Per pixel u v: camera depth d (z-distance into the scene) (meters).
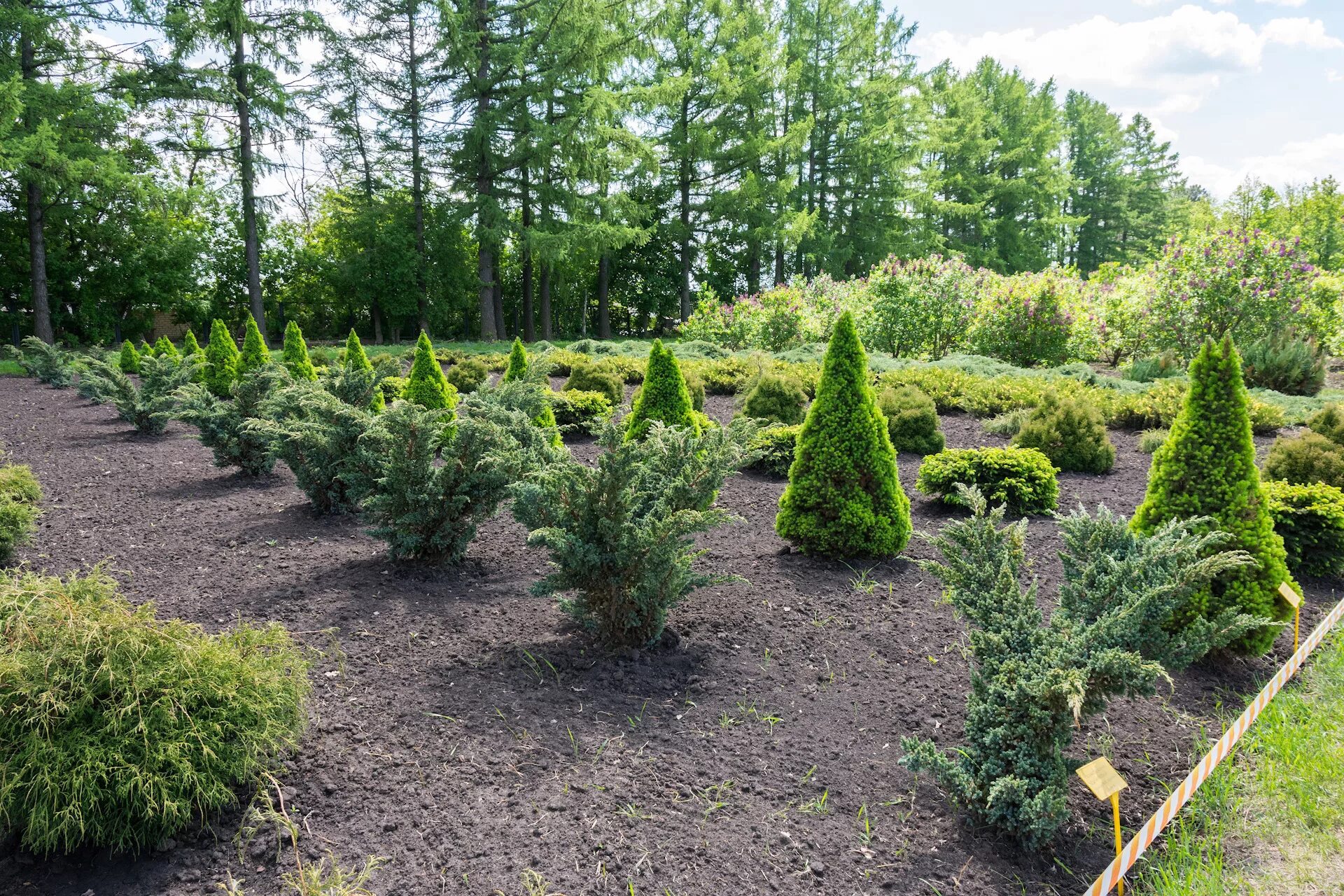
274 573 5.39
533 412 7.81
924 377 12.70
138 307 29.52
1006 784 2.66
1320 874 2.73
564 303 36.50
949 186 43.91
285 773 3.10
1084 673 2.61
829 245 36.22
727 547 6.10
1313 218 30.20
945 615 4.80
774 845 2.80
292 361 12.41
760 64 32.78
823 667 4.16
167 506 7.15
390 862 2.66
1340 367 17.48
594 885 2.57
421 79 27.44
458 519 5.47
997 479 6.95
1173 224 47.59
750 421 4.99
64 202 23.38
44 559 5.61
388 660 4.12
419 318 32.53
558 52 26.53
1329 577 5.51
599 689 3.89
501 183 29.36
